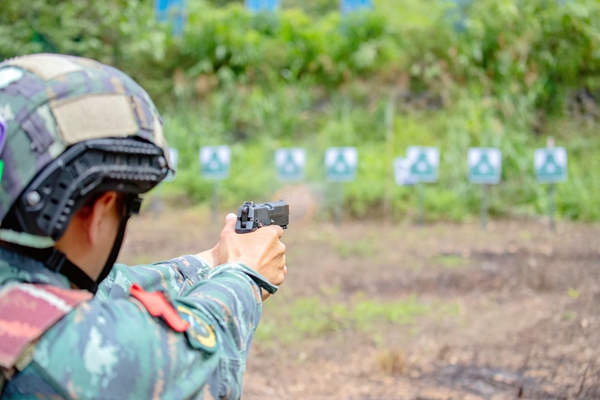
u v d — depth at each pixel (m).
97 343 0.80
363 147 10.71
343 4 12.55
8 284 0.84
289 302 4.78
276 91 11.77
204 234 7.97
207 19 12.07
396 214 9.52
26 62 0.87
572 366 2.97
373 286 5.29
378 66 11.66
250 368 3.44
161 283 1.19
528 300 4.59
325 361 3.54
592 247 6.67
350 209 9.69
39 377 0.78
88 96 0.84
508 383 2.92
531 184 9.71
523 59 11.36
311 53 11.98
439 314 4.39
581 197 9.29
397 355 3.33
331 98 11.84
